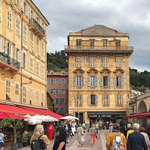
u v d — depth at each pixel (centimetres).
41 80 4222
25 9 3619
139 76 16700
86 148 2238
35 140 909
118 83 6231
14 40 3136
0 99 2639
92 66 6212
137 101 5359
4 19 2864
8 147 2245
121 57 6278
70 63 6194
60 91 7806
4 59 2719
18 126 2108
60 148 905
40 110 3678
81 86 6150
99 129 5641
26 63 3534
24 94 3425
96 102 6141
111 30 6400
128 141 981
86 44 6297
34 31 3881
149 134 2681
